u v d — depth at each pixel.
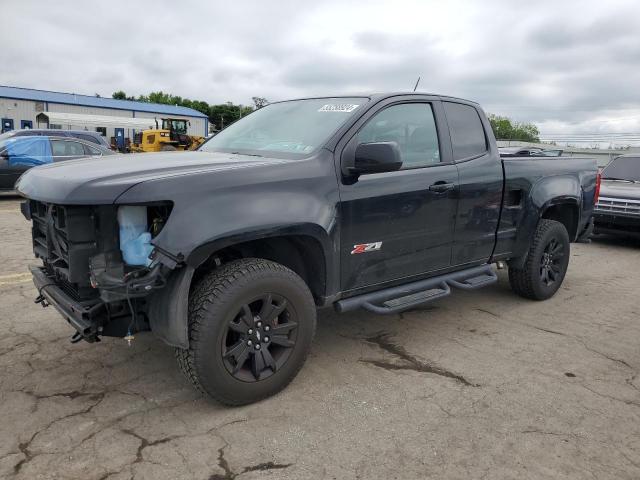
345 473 2.59
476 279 4.56
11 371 3.62
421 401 3.31
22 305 4.89
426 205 3.99
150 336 4.27
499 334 4.53
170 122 37.03
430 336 4.45
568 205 5.61
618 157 10.24
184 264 2.84
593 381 3.65
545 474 2.61
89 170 3.08
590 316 5.07
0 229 8.73
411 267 4.03
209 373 2.96
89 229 2.85
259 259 3.21
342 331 4.54
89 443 2.79
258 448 2.78
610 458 2.75
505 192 4.68
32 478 2.49
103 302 2.88
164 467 2.60
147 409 3.16
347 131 3.61
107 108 57.72
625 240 9.73
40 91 55.88
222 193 2.94
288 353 3.31
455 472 2.61
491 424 3.06
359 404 3.26
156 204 2.77
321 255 3.43
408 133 4.03
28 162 12.60
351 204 3.51
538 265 5.27
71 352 3.94
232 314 2.99
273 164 3.22
